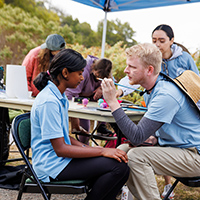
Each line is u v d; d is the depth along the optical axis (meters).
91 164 1.68
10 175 2.77
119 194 2.70
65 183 1.67
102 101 2.65
